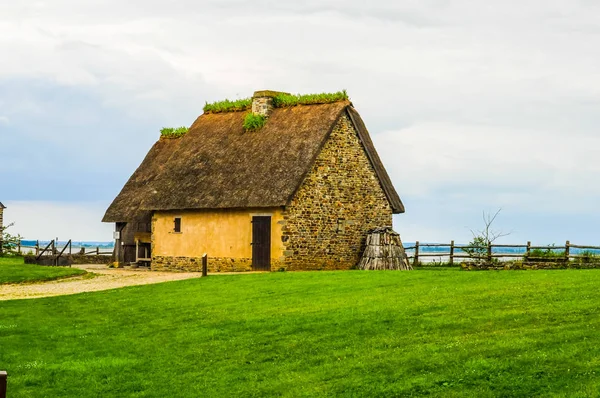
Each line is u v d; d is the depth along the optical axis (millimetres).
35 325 26391
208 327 24203
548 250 41562
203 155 47875
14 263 48406
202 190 44969
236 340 22141
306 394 16766
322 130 43156
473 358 17422
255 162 44188
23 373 20078
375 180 45875
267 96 47250
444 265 46812
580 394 14500
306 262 41938
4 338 24234
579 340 17797
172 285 34562
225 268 43625
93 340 23797
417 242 47625
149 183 51156
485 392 15438
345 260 43844
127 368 20250
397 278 31734
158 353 21625
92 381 19250
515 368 16406
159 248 47250
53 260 48719
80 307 30125
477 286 27312
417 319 22078
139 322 26250
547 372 15938
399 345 19594
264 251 41812
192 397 17547
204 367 19875
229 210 43625
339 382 17281
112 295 32781
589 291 23719
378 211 45938
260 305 27172
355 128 44875
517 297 23859
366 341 20438
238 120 49156
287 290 30172
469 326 20562
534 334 18812
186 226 45844
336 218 43531
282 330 22641
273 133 45469
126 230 51406
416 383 16438
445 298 25016
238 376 18750
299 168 41781
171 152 52906
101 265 54250
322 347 20438
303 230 41875
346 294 28094
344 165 44125
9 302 31750
